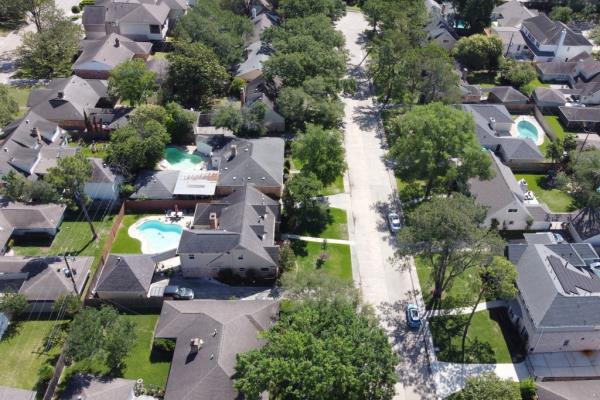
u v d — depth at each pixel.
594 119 115.56
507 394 58.31
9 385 63.91
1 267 75.12
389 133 112.25
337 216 91.19
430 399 65.06
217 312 68.25
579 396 61.44
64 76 126.19
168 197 90.88
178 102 115.44
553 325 67.62
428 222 66.88
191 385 59.25
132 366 66.75
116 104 118.31
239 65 128.12
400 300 77.25
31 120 101.94
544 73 134.00
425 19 137.12
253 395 55.41
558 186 100.00
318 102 106.69
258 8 154.75
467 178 87.69
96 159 92.69
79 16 153.62
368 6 142.12
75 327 62.66
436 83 111.25
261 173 93.00
